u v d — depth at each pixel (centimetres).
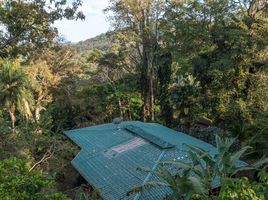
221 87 2467
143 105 3512
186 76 2909
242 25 2278
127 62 3916
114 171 1515
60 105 3569
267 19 2241
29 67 3516
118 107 3828
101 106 3825
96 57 4481
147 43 3350
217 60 2388
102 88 3972
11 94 2953
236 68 2350
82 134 2172
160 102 3083
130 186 1337
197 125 2797
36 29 1395
